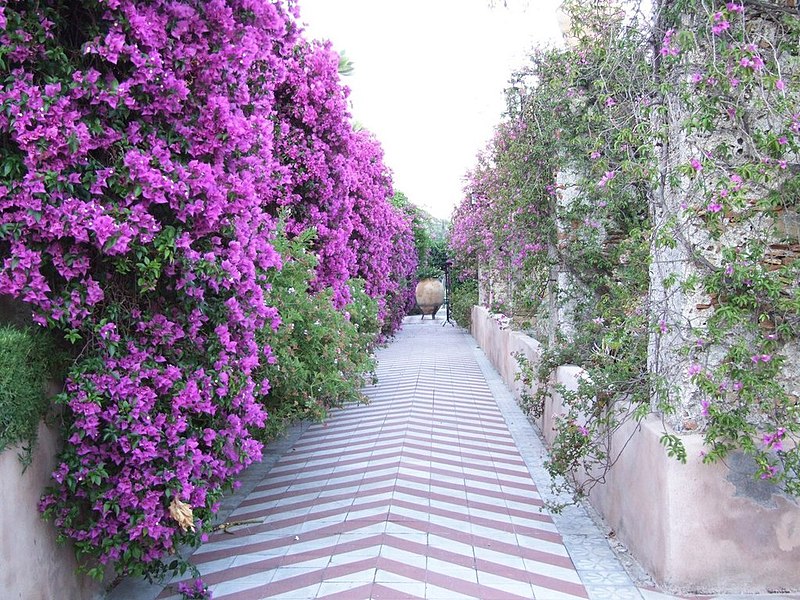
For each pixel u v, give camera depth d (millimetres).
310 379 6270
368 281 12008
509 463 6371
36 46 2781
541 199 7176
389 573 3842
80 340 3227
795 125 3326
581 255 6914
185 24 3180
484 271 16328
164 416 3201
